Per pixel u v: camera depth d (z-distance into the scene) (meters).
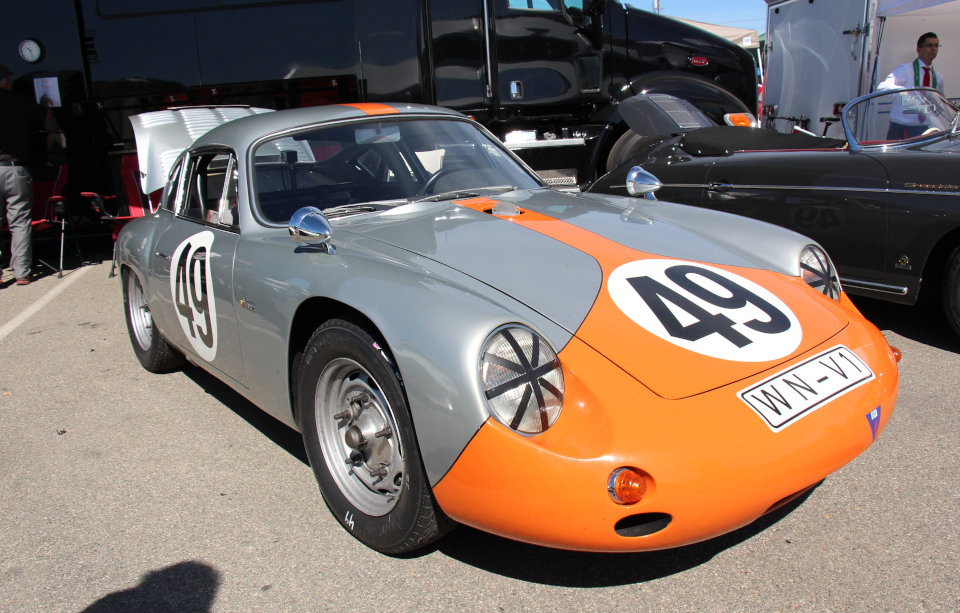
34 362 4.40
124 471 2.91
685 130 5.43
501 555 2.22
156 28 7.28
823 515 2.31
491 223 2.56
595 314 2.04
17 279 6.65
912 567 2.04
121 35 7.27
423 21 7.26
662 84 7.55
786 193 4.14
